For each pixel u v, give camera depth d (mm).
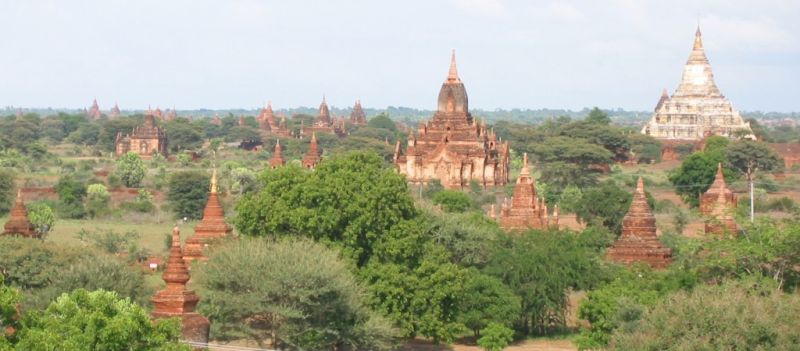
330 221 98312
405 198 101875
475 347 103562
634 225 127312
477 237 110625
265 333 84125
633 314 93250
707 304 73812
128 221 192750
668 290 99000
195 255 114250
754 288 88625
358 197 99062
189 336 75250
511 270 108688
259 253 84375
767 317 72250
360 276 96375
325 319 84750
